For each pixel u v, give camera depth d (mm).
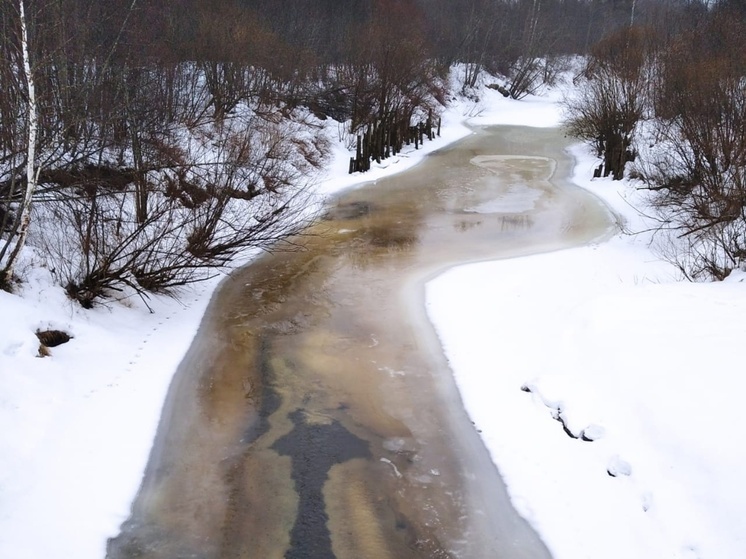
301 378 8922
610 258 13938
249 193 15891
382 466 7082
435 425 7836
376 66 27812
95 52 14367
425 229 16578
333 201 19406
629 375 7617
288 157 20438
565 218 17703
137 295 10672
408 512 6395
